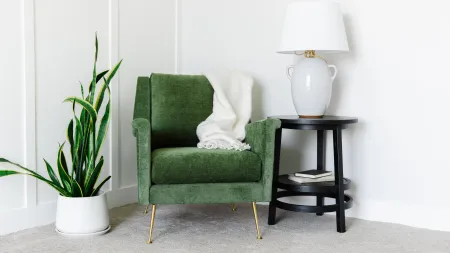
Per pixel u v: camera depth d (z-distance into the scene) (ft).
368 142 8.66
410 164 8.28
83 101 6.96
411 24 8.19
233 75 9.12
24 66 7.41
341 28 7.86
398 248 6.82
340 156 7.68
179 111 8.57
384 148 8.52
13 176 7.34
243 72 9.15
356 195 8.78
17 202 7.42
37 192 7.72
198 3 10.43
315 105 8.00
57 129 8.02
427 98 8.11
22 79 7.41
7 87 7.21
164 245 6.83
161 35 10.18
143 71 9.77
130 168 9.56
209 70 10.38
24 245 6.70
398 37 8.31
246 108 8.70
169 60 10.44
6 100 7.20
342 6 8.77
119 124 9.24
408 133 8.29
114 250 6.56
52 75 7.90
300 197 9.32
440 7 7.95
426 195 8.14
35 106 7.62
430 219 8.07
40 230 7.47
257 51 9.75
